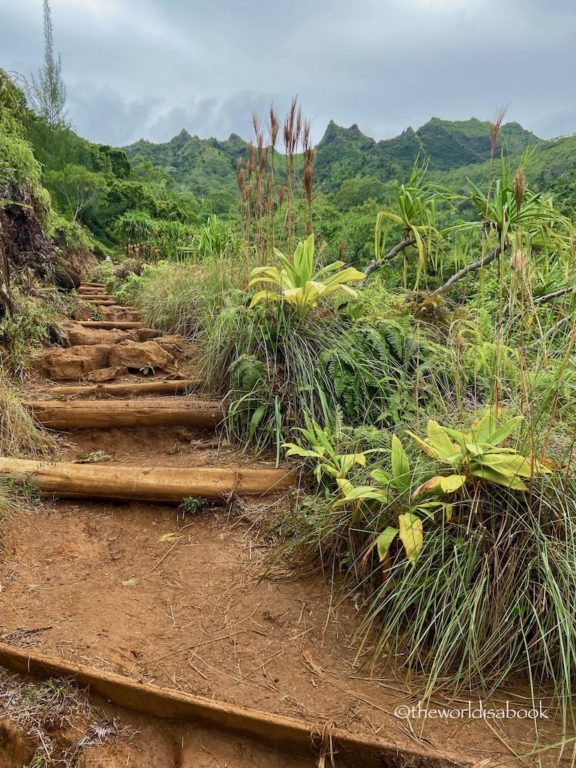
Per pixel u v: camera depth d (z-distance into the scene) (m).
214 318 4.19
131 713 1.39
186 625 1.71
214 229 6.97
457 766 1.20
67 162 27.59
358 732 1.28
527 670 1.48
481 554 1.62
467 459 1.71
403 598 1.59
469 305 3.81
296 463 2.67
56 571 1.98
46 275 6.38
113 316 6.97
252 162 3.95
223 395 3.46
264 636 1.66
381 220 4.21
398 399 2.63
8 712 1.33
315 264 3.85
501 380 2.39
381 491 1.85
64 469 2.54
